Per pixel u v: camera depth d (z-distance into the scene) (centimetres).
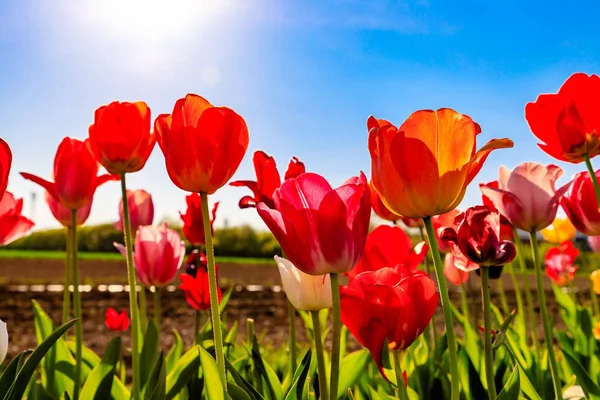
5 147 33
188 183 33
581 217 48
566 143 40
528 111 41
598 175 47
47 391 59
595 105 39
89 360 67
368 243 42
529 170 47
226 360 42
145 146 48
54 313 218
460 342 62
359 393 56
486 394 55
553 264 111
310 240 30
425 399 57
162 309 227
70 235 65
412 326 33
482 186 50
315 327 37
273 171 44
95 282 322
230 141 34
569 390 62
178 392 50
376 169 31
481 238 36
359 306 33
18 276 365
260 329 192
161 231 71
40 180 56
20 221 58
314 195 30
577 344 72
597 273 106
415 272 37
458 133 30
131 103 48
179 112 34
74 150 57
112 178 60
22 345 162
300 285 37
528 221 46
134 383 46
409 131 30
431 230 30
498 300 238
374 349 33
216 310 32
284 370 77
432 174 29
